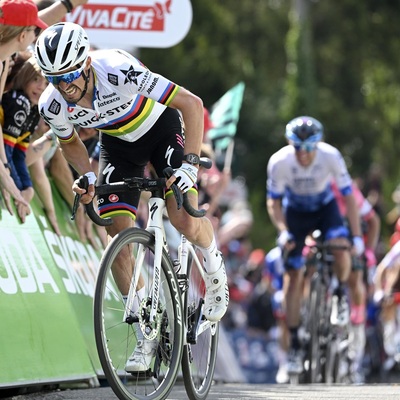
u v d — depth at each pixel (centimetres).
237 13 7656
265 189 7381
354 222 2888
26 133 1977
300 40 6650
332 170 2819
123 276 1505
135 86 1511
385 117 7750
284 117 6625
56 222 2103
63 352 1841
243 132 7369
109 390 1906
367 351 3697
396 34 7925
